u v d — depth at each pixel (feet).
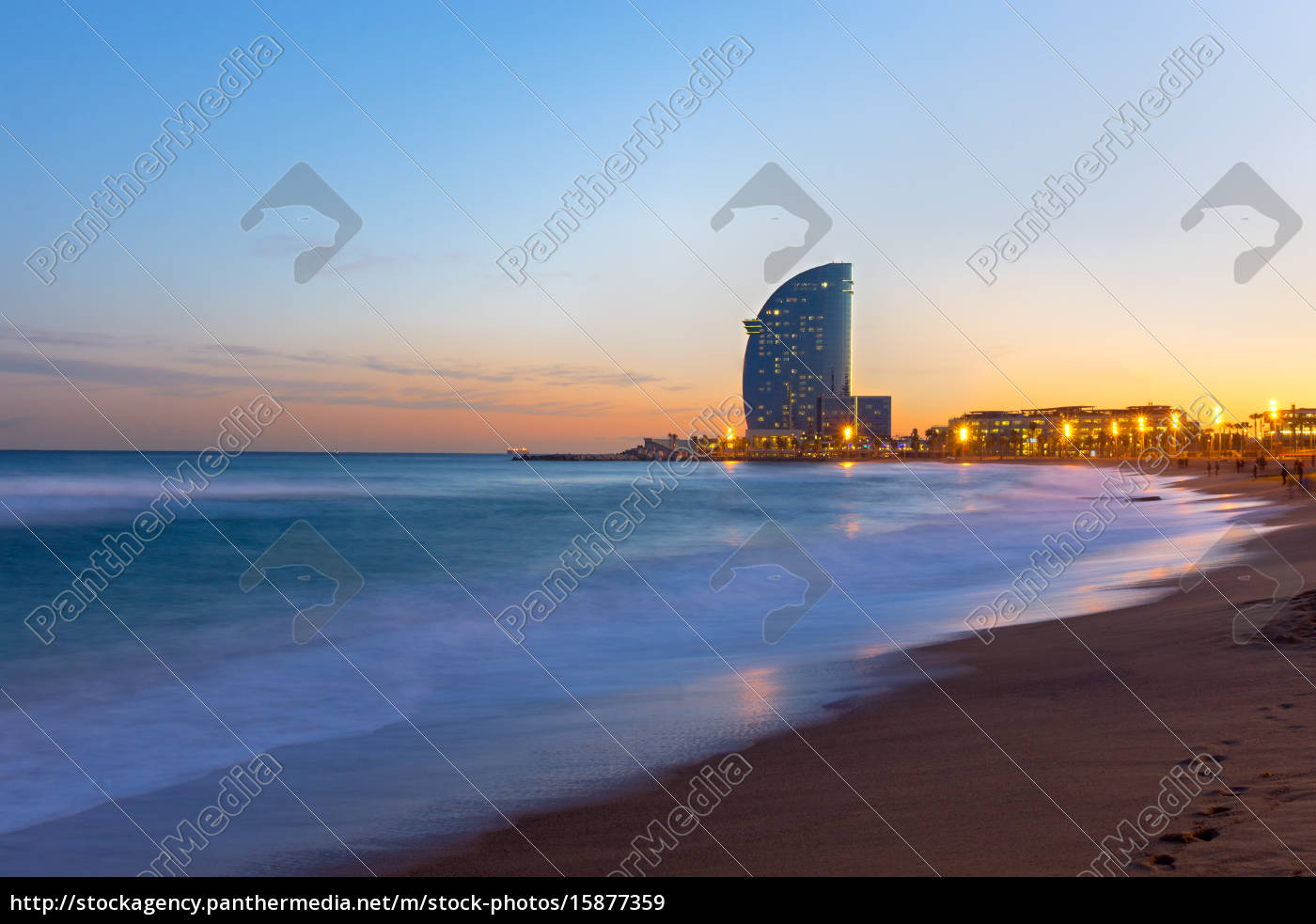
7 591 61.52
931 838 17.24
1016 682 31.35
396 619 51.47
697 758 24.70
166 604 56.39
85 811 21.99
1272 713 23.65
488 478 368.27
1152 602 48.65
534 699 32.83
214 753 26.73
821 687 32.91
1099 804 18.11
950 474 483.92
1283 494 180.04
